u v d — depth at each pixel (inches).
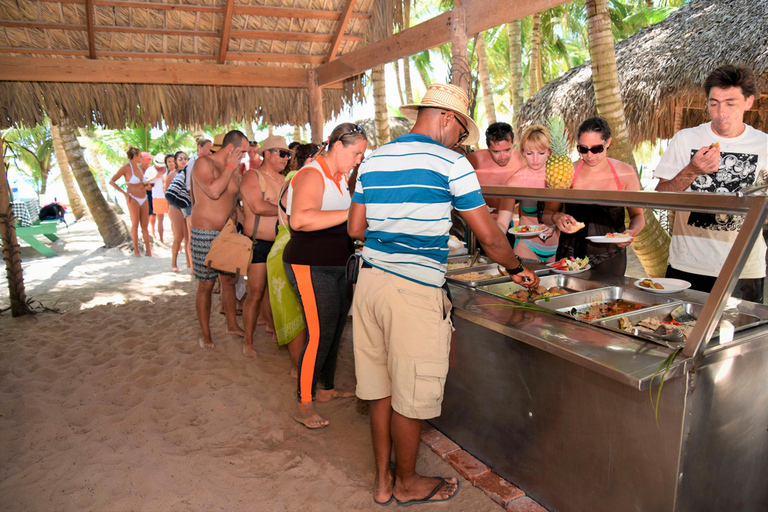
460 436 105.1
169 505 90.6
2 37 197.6
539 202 138.6
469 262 132.6
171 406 128.1
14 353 166.2
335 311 113.9
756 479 77.2
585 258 115.8
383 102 303.0
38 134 794.2
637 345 73.2
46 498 92.4
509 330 83.2
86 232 478.6
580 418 77.7
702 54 245.3
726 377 68.4
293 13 217.0
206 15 213.3
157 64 218.8
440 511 88.6
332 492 94.7
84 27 202.5
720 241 106.0
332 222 106.2
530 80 632.4
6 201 203.8
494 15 141.9
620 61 287.6
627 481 72.2
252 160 204.5
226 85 235.6
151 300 230.8
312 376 116.8
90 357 160.2
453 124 80.9
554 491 84.2
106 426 118.0
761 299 109.0
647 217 182.7
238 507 90.6
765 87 227.6
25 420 121.3
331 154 110.3
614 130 186.4
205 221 160.1
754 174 101.7
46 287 263.1
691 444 66.3
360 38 237.9
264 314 179.5
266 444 112.0
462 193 75.7
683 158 109.7
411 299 78.0
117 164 956.0
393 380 81.6
